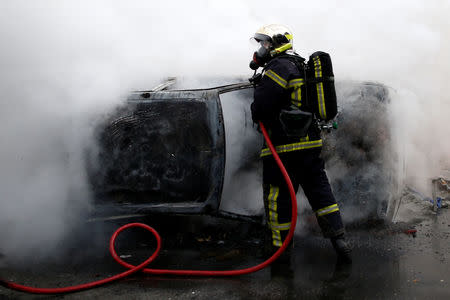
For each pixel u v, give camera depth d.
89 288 2.31
